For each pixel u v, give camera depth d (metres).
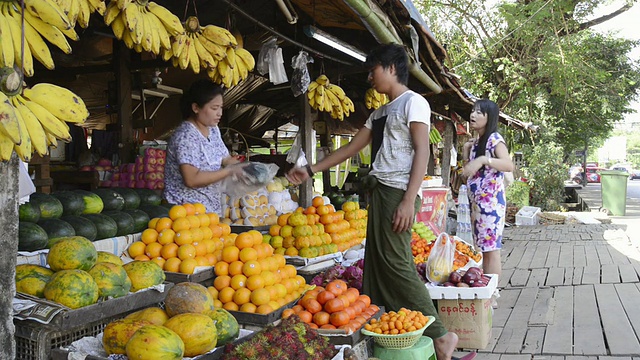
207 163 3.80
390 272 3.33
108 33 5.17
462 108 10.15
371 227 3.40
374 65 3.36
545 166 18.14
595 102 20.62
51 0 1.82
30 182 2.76
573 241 9.37
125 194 3.67
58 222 2.96
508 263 7.49
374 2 4.01
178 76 7.24
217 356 2.41
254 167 3.81
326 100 5.36
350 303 3.22
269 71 4.88
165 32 2.75
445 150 11.21
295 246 4.11
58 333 2.33
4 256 1.92
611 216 15.92
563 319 4.78
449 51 19.20
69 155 6.16
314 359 2.46
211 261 3.34
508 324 4.69
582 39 18.70
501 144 4.55
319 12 4.70
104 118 9.06
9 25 1.73
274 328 2.55
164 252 3.25
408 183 3.24
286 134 15.26
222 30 3.20
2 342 1.94
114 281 2.52
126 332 2.25
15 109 1.66
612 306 5.11
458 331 4.09
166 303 2.57
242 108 10.03
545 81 19.03
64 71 5.89
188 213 3.43
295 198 6.02
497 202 4.59
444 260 4.20
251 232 3.38
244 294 3.15
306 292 3.29
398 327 3.06
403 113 3.26
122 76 5.57
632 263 7.12
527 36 17.52
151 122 5.99
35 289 2.39
